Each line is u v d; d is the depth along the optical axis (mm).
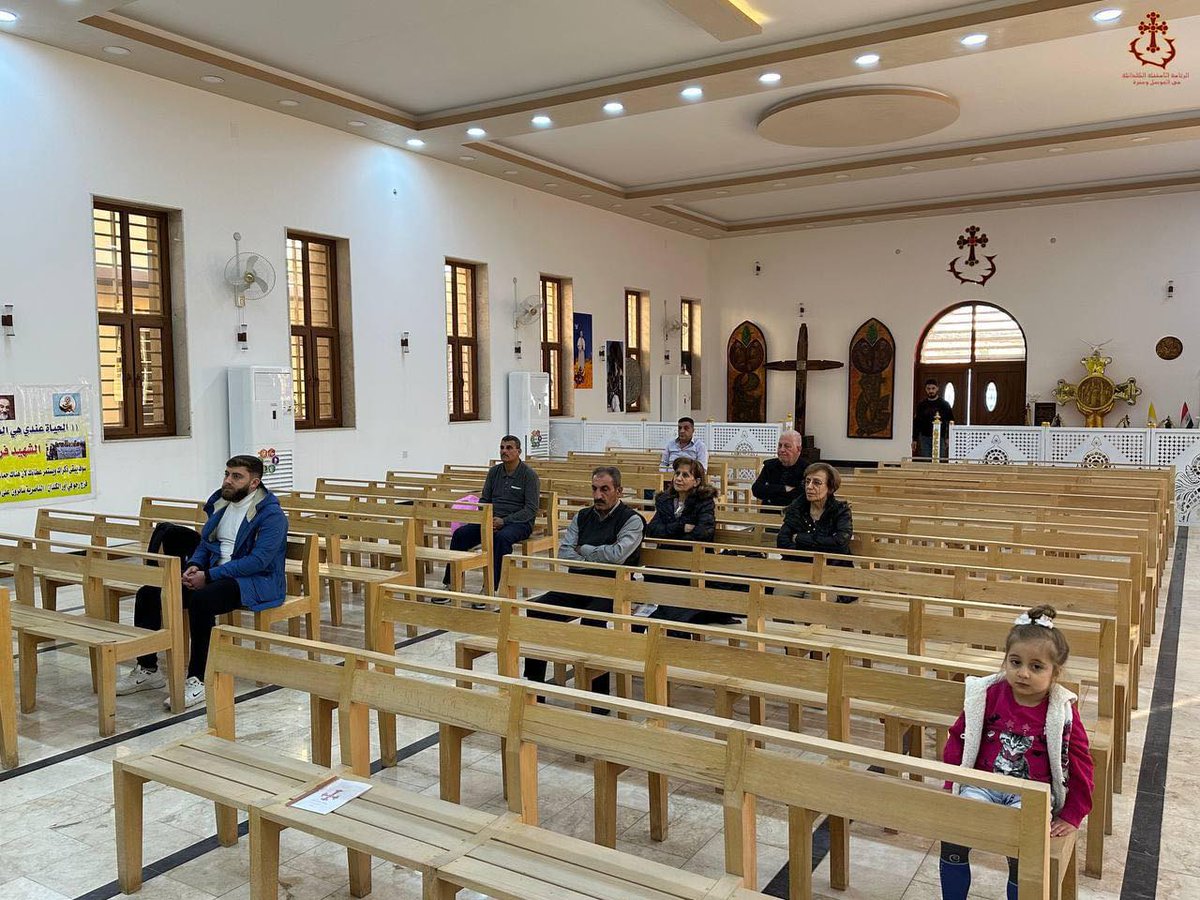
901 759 2119
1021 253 17062
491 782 3703
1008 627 3395
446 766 3184
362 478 11891
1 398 8039
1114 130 11898
